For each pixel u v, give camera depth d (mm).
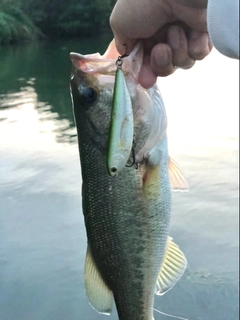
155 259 288
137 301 291
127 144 237
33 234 819
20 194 959
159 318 641
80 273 730
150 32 256
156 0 246
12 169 1062
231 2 158
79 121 279
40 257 765
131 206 278
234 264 723
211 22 162
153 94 282
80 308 672
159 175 282
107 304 300
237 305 655
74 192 966
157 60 258
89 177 281
